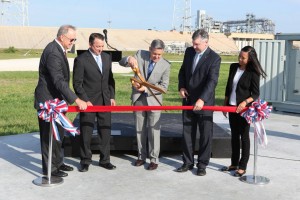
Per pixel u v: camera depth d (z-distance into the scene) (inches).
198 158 212.7
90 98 211.5
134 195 181.9
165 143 243.1
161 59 217.3
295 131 331.6
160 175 210.4
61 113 188.2
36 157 243.0
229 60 1950.1
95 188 190.5
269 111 199.6
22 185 193.8
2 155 246.7
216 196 182.4
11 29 3189.0
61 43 193.6
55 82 187.5
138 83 210.8
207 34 203.0
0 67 1133.7
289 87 425.1
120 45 2992.1
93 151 252.1
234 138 213.2
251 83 200.4
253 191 189.6
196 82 205.9
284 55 420.8
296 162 239.8
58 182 195.5
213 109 200.2
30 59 1565.0
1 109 434.6
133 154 251.3
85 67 209.2
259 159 244.7
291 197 183.0
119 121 288.8
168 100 514.0
